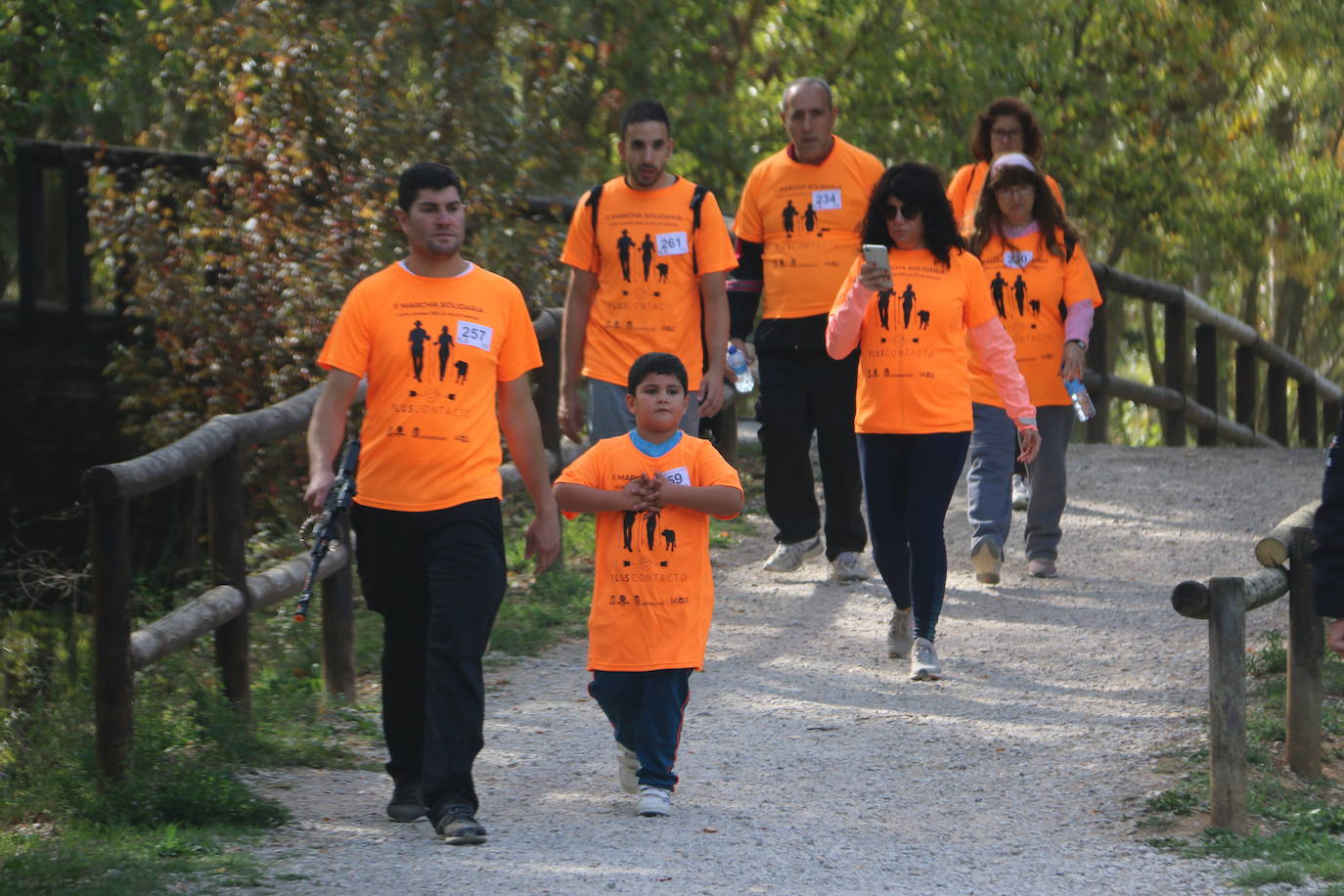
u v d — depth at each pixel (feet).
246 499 126.52
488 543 59.82
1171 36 232.53
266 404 140.97
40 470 171.53
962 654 89.45
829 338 83.30
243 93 142.82
